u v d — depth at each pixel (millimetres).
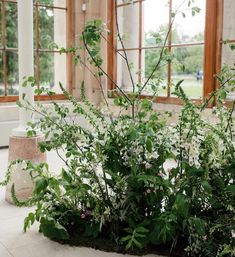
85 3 6539
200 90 4938
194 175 2221
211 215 2309
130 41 5953
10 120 5984
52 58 6555
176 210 2207
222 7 4637
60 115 2654
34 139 3275
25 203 2688
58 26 6609
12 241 2588
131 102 2576
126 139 2393
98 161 2430
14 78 6215
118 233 2467
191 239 2260
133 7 5828
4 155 5410
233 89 2660
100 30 2529
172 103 5156
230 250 2055
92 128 2535
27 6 3346
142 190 2383
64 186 2508
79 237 2553
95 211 2428
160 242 2346
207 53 4758
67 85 6676
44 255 2391
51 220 2510
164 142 2395
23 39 3363
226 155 2266
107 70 6340
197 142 2291
